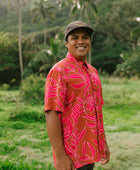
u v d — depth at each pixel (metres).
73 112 1.34
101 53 35.59
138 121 6.35
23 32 52.56
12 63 26.73
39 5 33.31
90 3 19.77
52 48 19.83
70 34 1.42
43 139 4.69
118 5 37.59
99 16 35.69
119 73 21.06
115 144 4.06
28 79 9.66
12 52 27.72
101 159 1.65
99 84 1.55
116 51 34.81
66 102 1.34
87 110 1.38
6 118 6.72
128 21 35.03
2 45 26.73
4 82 27.47
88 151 1.37
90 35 1.47
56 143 1.24
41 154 3.75
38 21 57.72
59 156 1.23
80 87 1.35
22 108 7.34
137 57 19.14
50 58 20.55
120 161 3.29
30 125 6.01
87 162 1.35
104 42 35.53
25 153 3.75
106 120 6.58
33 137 4.84
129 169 3.04
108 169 3.07
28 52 28.52
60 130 1.27
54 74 1.32
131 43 35.06
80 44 1.41
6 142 4.37
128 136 4.61
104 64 35.28
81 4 18.67
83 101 1.36
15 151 3.85
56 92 1.28
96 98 1.49
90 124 1.38
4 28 55.56
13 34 30.11
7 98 10.47
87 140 1.37
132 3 36.22
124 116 7.13
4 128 5.55
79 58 1.43
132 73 20.66
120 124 6.01
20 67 28.00
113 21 35.25
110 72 35.75
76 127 1.34
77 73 1.37
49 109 1.26
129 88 13.45
